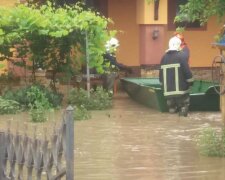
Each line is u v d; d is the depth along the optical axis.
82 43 30.23
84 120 25.48
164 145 19.75
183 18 19.56
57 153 10.94
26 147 11.78
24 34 29.61
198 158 17.67
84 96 29.56
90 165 16.84
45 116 25.31
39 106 27.27
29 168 11.70
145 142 20.31
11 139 12.26
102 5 40.41
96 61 30.16
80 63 30.88
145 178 15.29
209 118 26.02
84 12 30.36
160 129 23.05
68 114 10.70
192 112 28.11
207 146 18.09
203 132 20.03
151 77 36.66
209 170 16.17
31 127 23.12
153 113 27.75
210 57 42.75
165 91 27.14
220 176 15.53
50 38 30.45
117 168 16.45
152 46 37.88
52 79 31.36
